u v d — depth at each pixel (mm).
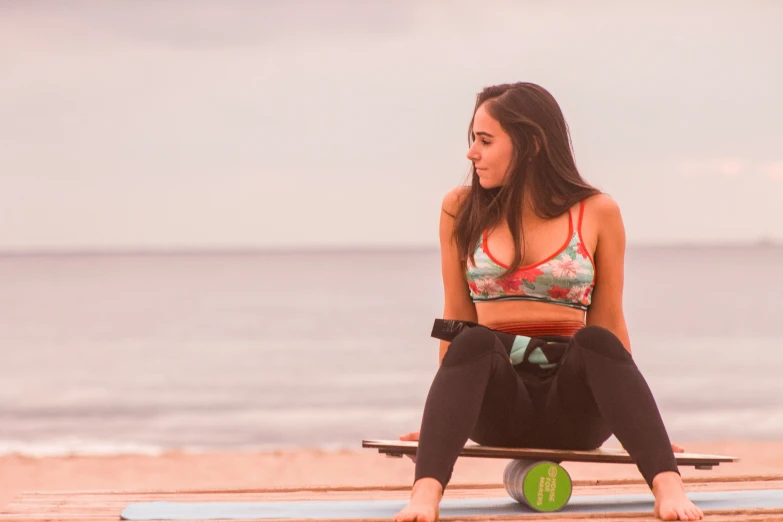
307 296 121812
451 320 4145
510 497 4422
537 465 3893
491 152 4230
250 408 34500
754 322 76500
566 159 4270
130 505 4184
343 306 99438
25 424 30609
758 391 37969
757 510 3723
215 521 3795
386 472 17672
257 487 4777
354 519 3680
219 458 19688
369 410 33812
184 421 31344
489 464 18281
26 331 70938
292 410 33969
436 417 3670
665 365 48031
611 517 3643
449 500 4383
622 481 4941
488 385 3830
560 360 3959
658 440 3635
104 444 26547
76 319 82812
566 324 4191
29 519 3939
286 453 20531
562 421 3898
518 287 4168
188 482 16312
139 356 53844
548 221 4215
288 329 71562
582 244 4188
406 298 116500
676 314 85938
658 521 3518
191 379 43625
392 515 3867
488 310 4285
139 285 166750
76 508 4246
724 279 177375
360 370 47125
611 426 3691
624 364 3732
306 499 4512
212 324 76562
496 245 4223
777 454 19062
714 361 49656
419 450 3660
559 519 3625
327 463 18969
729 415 31719
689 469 16547
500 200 4250
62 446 26062
